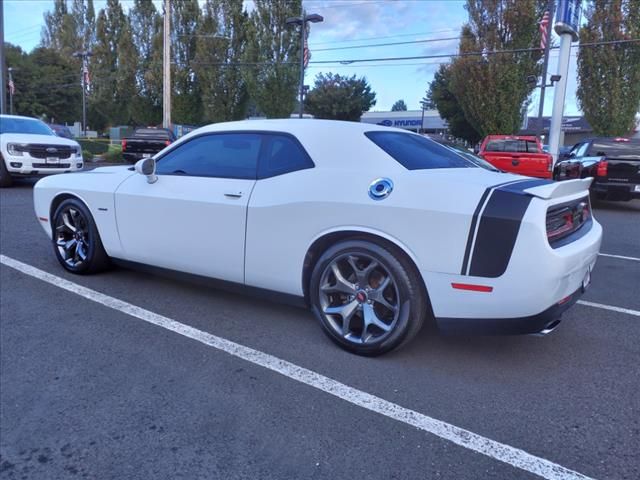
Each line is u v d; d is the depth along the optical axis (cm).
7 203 931
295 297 367
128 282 488
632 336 386
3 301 434
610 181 1105
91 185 473
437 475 224
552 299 290
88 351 343
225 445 245
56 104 5738
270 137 379
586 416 272
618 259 656
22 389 295
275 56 2830
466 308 297
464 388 300
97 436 252
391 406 279
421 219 301
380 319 329
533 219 281
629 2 1995
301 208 343
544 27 2425
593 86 2122
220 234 384
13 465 231
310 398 287
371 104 5469
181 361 330
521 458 236
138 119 3506
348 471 227
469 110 2650
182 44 3147
